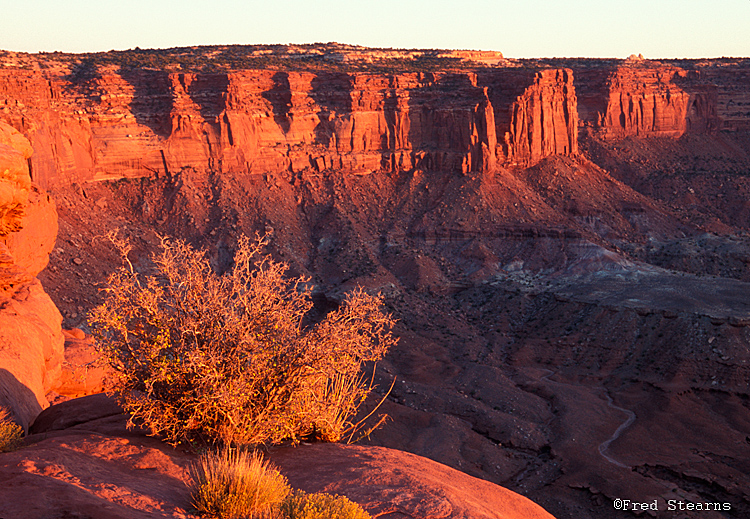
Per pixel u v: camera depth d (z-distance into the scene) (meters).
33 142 84.06
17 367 18.20
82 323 71.12
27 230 27.23
